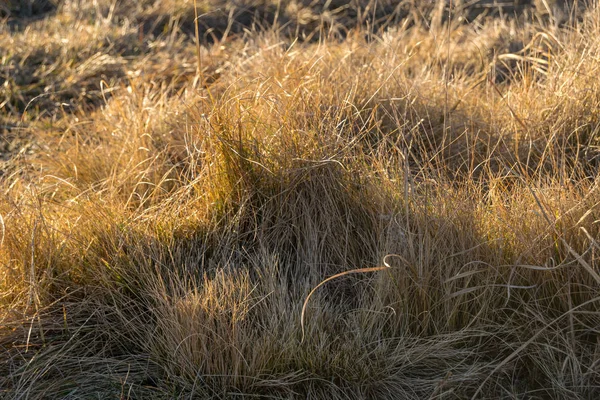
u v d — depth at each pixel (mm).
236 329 2629
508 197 3121
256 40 5980
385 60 4328
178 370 2633
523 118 3736
